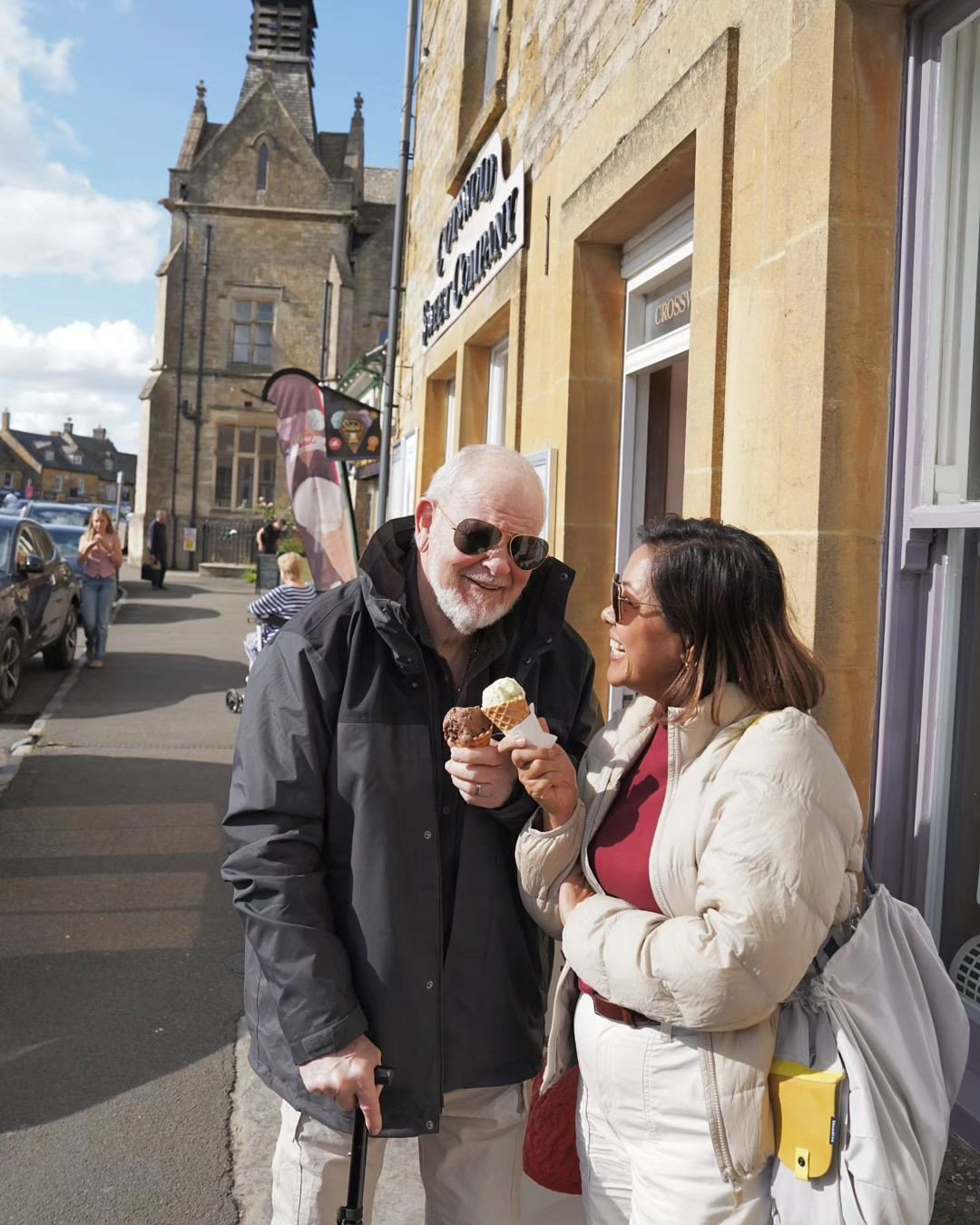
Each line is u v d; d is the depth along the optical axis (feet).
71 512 63.82
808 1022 5.13
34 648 35.53
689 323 15.25
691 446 12.08
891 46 9.27
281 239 112.88
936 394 9.07
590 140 16.78
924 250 9.09
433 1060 6.24
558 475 17.98
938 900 9.12
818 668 5.64
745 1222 5.13
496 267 23.02
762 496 10.38
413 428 37.42
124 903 16.03
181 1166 9.52
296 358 113.60
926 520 8.89
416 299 38.09
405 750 6.36
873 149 9.28
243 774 6.33
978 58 8.82
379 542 6.68
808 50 9.59
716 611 5.39
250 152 112.16
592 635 17.63
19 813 20.70
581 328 17.54
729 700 5.41
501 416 26.55
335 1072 5.88
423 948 6.25
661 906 5.36
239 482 113.60
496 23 28.43
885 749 9.26
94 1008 12.66
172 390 112.06
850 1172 4.82
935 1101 5.11
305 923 6.03
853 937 5.24
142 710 32.32
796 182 9.75
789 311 9.83
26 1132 10.02
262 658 6.57
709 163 11.83
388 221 118.11
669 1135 5.30
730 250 11.52
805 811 4.92
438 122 33.55
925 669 9.18
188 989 13.23
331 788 6.31
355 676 6.37
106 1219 8.73
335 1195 6.42
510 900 6.60
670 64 13.38
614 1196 5.76
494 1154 6.80
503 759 6.19
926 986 5.49
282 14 119.75
